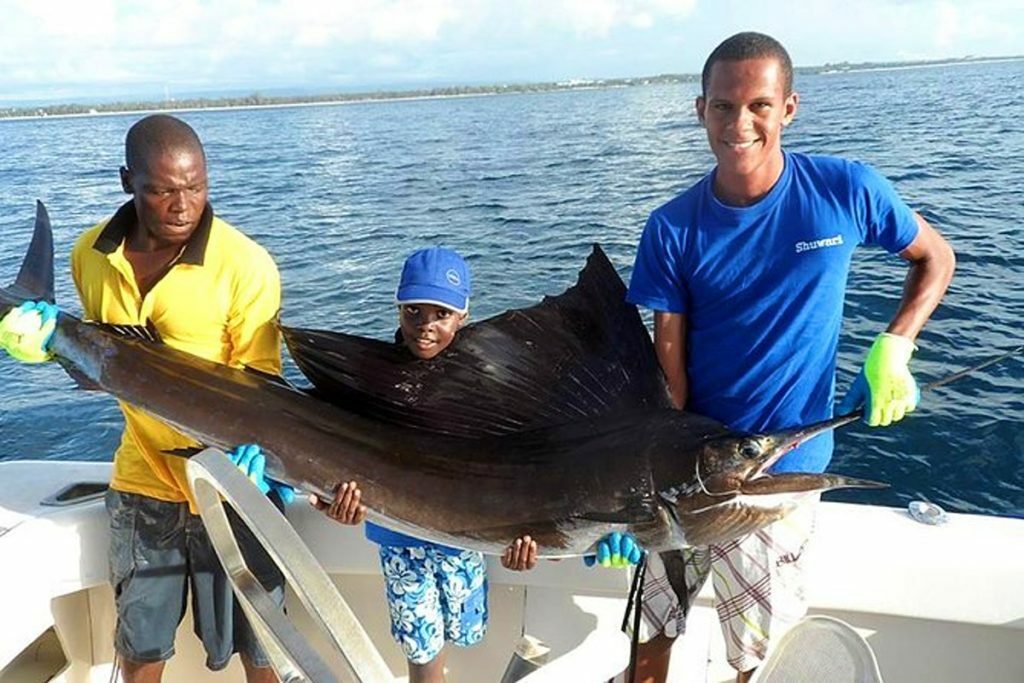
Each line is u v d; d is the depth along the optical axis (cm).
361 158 2495
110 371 220
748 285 205
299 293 908
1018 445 465
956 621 223
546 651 219
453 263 213
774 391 209
